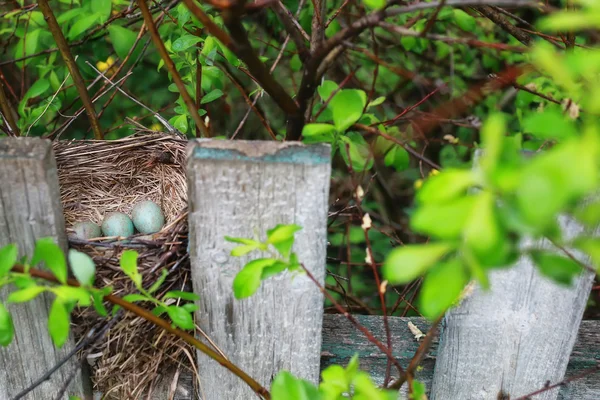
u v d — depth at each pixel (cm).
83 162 188
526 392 138
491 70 293
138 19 230
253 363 132
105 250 132
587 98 74
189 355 135
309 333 129
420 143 311
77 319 132
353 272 292
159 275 131
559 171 57
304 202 113
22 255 118
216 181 112
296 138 138
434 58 294
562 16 68
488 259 68
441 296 69
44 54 229
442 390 141
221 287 123
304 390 94
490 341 133
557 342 132
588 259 120
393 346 145
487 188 64
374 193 321
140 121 288
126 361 137
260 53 283
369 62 277
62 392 126
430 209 64
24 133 208
